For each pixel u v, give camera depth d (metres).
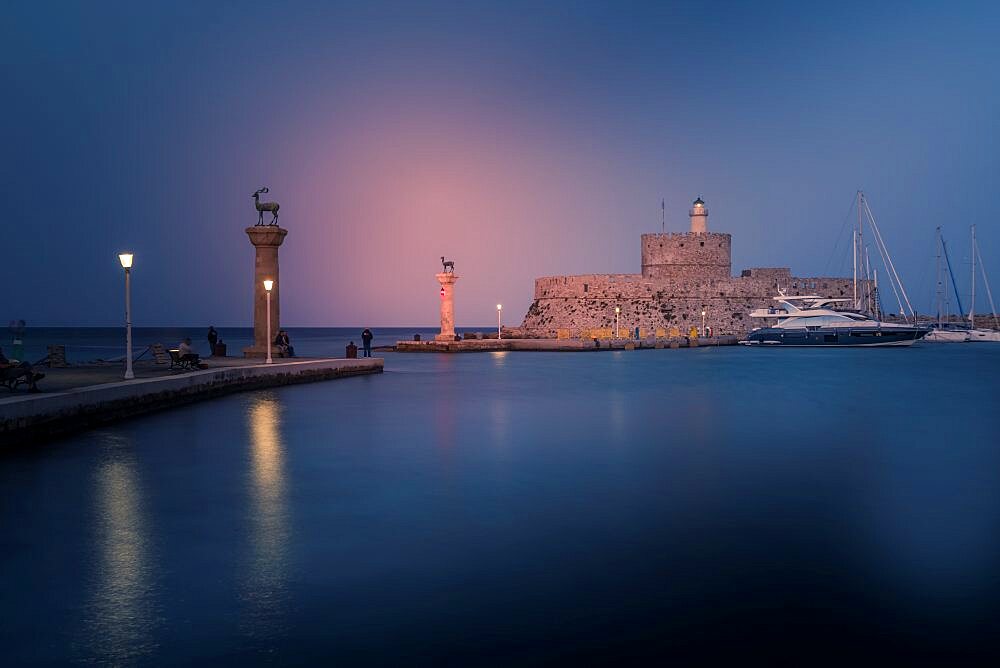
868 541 11.39
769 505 13.45
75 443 18.42
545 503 13.53
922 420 24.66
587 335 83.56
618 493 14.30
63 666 7.52
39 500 13.33
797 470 16.48
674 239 89.50
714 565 10.34
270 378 33.06
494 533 11.73
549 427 22.86
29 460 16.52
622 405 28.88
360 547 11.02
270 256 38.25
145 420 22.33
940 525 12.23
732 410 27.39
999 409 27.72
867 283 92.19
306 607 8.89
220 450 18.00
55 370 29.73
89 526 11.88
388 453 18.33
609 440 20.44
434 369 48.88
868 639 8.20
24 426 17.83
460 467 16.67
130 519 12.28
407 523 12.22
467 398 30.98
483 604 9.02
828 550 10.99
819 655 7.86
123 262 24.16
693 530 11.92
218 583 9.59
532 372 46.41
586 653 7.86
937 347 86.00
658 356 65.56
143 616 8.63
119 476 15.18
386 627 8.40
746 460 17.61
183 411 24.59
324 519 12.41
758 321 88.81
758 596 9.29
